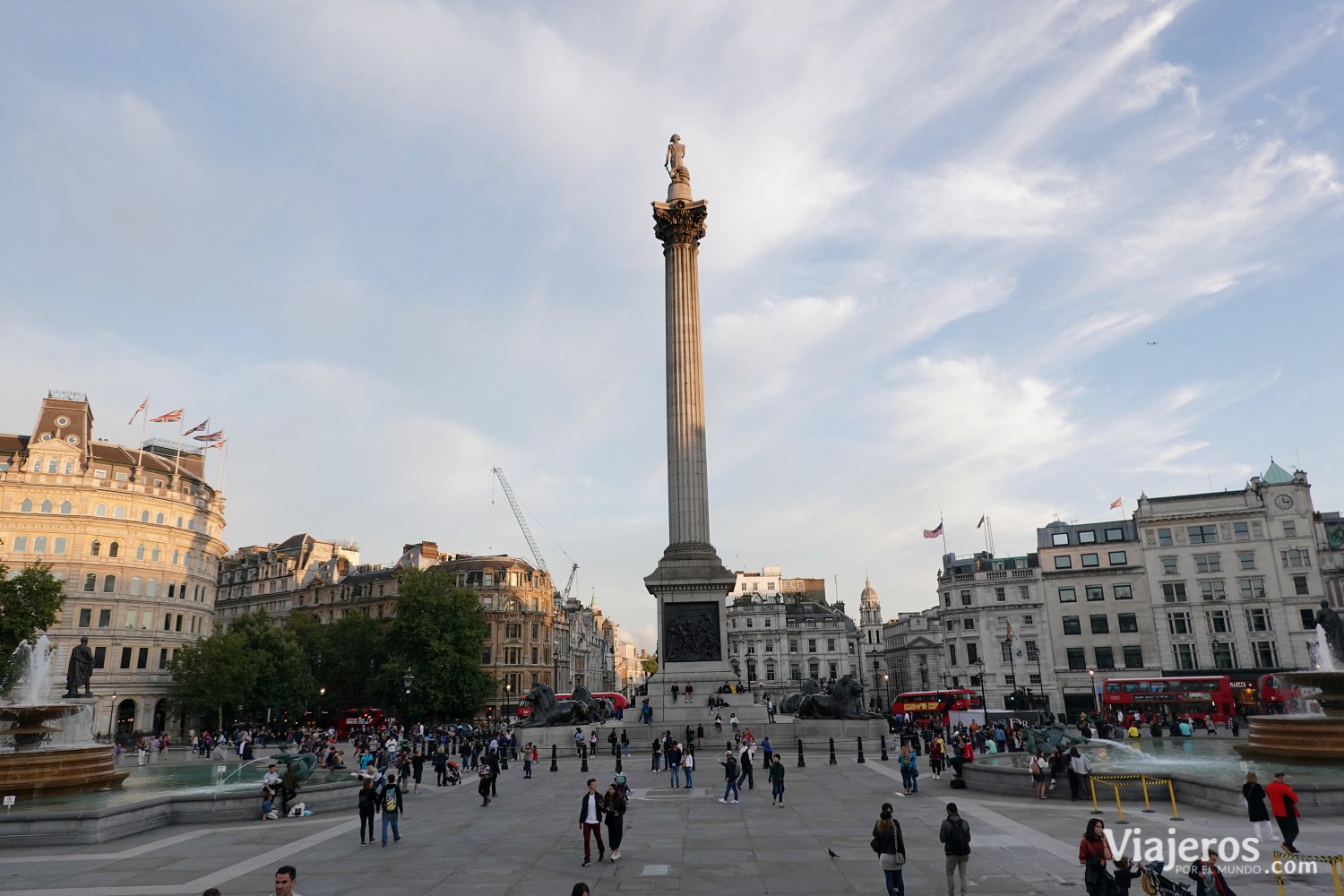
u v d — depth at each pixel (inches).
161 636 4306.1
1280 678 1684.3
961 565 5206.7
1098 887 626.5
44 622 3127.5
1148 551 4507.9
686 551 2797.7
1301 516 4249.5
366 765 1568.7
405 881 854.5
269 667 4030.5
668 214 3102.9
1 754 1430.9
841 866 874.1
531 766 1881.2
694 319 3038.9
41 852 1042.1
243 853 1021.2
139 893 817.5
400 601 4515.3
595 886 812.0
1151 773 1273.4
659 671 2679.6
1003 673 4665.4
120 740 3654.0
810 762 1955.0
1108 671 4463.6
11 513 3993.6
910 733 2170.3
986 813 1186.0
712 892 783.1
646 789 1523.1
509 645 5639.8
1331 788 1080.8
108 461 4355.3
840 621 6998.0
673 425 2940.5
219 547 4901.6
